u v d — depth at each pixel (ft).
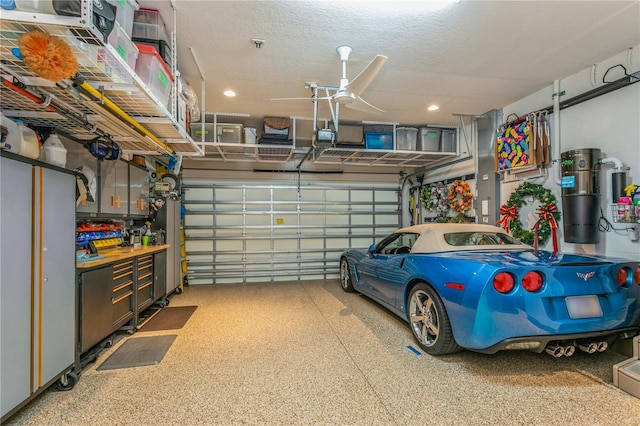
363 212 23.68
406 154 18.02
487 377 7.34
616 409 5.99
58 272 6.97
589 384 6.94
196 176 21.24
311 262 22.62
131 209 13.70
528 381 7.11
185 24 8.60
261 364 8.25
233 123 16.60
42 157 8.06
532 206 13.38
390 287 11.08
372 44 9.59
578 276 6.89
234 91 13.20
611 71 10.38
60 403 6.53
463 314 7.27
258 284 20.62
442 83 12.47
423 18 8.29
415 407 6.22
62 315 7.07
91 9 4.60
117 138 10.71
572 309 6.75
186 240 20.86
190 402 6.52
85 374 7.82
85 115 8.28
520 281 6.68
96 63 5.86
